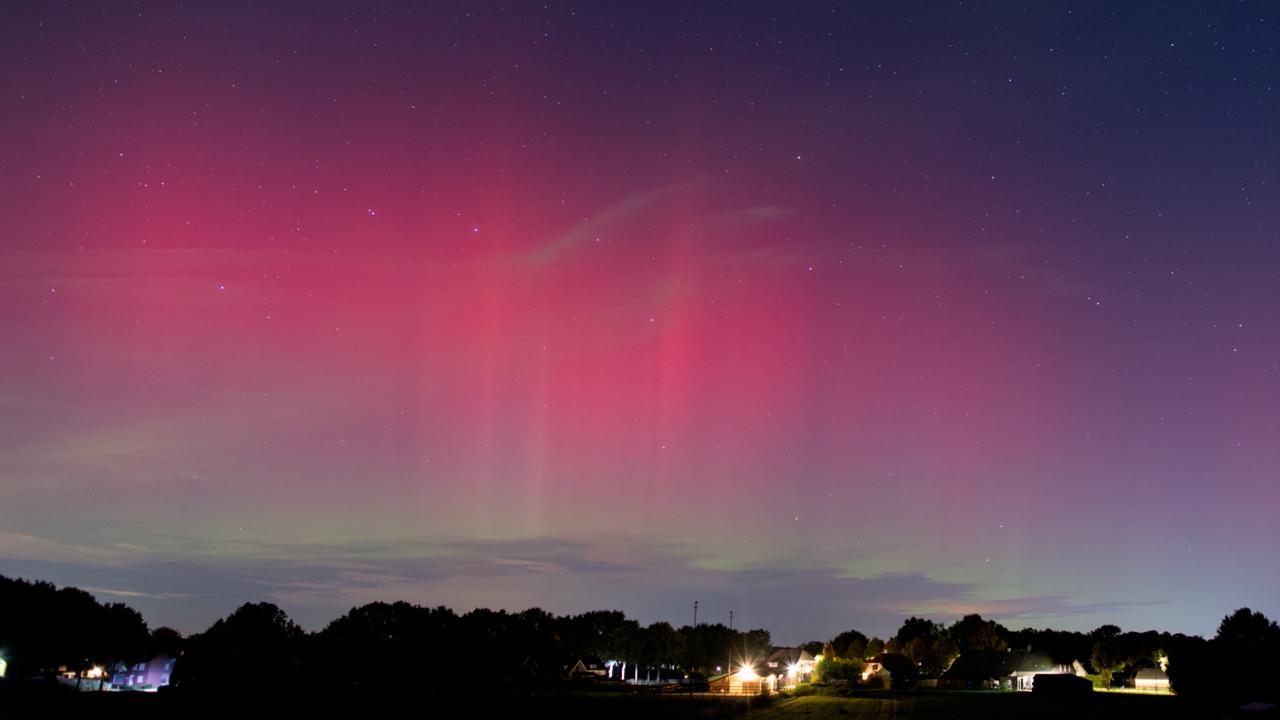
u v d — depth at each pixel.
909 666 155.75
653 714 67.38
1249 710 53.09
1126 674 156.25
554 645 191.25
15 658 99.38
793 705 84.88
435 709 69.44
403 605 158.38
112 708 66.25
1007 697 102.88
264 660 124.81
